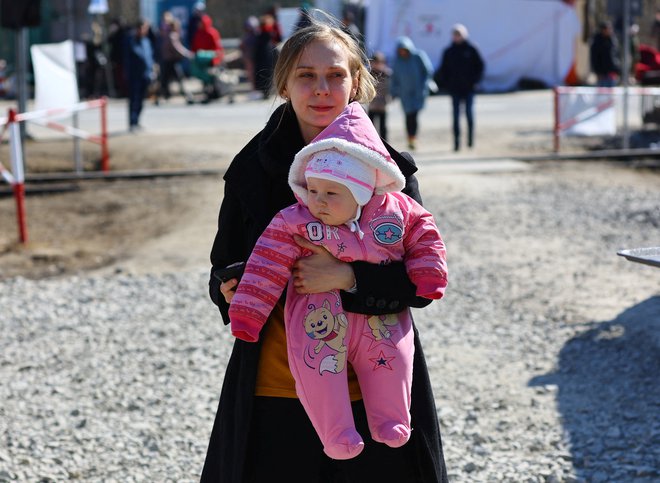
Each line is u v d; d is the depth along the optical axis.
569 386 6.43
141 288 9.49
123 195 14.47
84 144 18.14
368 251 3.00
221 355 7.35
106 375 6.96
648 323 7.44
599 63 24.80
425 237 3.09
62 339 7.88
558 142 17.34
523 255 10.29
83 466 5.45
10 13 15.27
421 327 7.91
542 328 7.74
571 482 5.05
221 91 26.25
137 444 5.73
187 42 31.12
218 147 17.97
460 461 5.36
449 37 27.11
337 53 3.14
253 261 3.00
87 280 9.94
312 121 3.15
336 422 2.95
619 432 5.62
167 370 7.04
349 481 3.11
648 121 19.05
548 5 27.83
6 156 16.81
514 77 28.33
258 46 26.03
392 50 26.89
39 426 6.03
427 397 3.20
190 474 5.32
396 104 26.34
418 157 17.19
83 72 27.77
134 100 20.06
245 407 3.10
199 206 13.62
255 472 3.11
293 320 3.03
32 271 10.74
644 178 15.29
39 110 15.20
